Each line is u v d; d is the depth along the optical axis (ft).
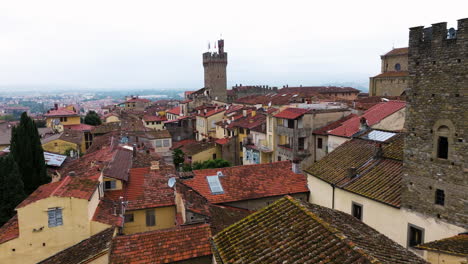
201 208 91.40
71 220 81.66
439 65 75.56
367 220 92.84
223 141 254.06
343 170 107.86
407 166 83.30
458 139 72.64
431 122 77.87
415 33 80.33
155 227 102.17
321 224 52.06
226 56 497.05
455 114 72.90
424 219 79.41
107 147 160.45
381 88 340.39
